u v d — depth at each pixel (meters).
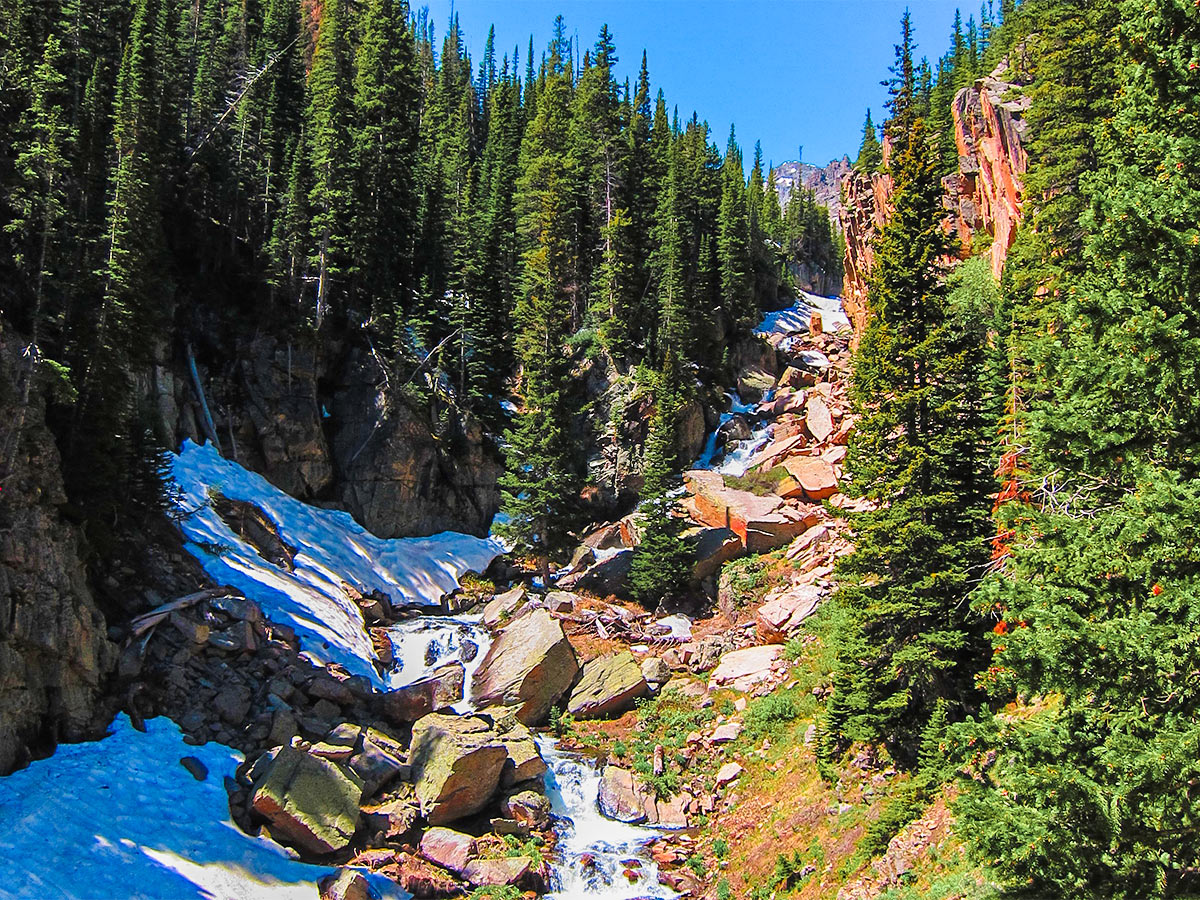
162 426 38.78
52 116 30.36
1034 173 33.84
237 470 41.91
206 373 43.78
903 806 20.75
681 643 38.03
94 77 40.19
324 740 27.33
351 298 51.56
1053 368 15.23
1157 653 11.74
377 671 34.59
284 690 28.53
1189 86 13.16
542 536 44.28
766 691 31.72
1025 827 12.65
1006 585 13.98
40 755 22.73
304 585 37.22
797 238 127.94
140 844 20.95
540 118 79.19
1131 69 14.27
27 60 36.28
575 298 64.06
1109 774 12.49
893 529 23.77
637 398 55.00
